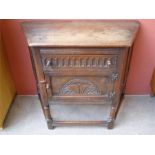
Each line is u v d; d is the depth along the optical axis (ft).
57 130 5.44
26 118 5.79
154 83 5.85
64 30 4.61
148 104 6.20
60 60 4.28
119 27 4.76
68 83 4.70
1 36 5.28
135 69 5.94
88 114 5.94
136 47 5.50
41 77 4.53
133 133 5.35
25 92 6.48
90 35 4.38
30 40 4.17
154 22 5.06
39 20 5.06
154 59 5.71
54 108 6.13
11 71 6.01
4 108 5.59
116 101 4.94
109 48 4.09
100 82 4.67
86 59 4.25
